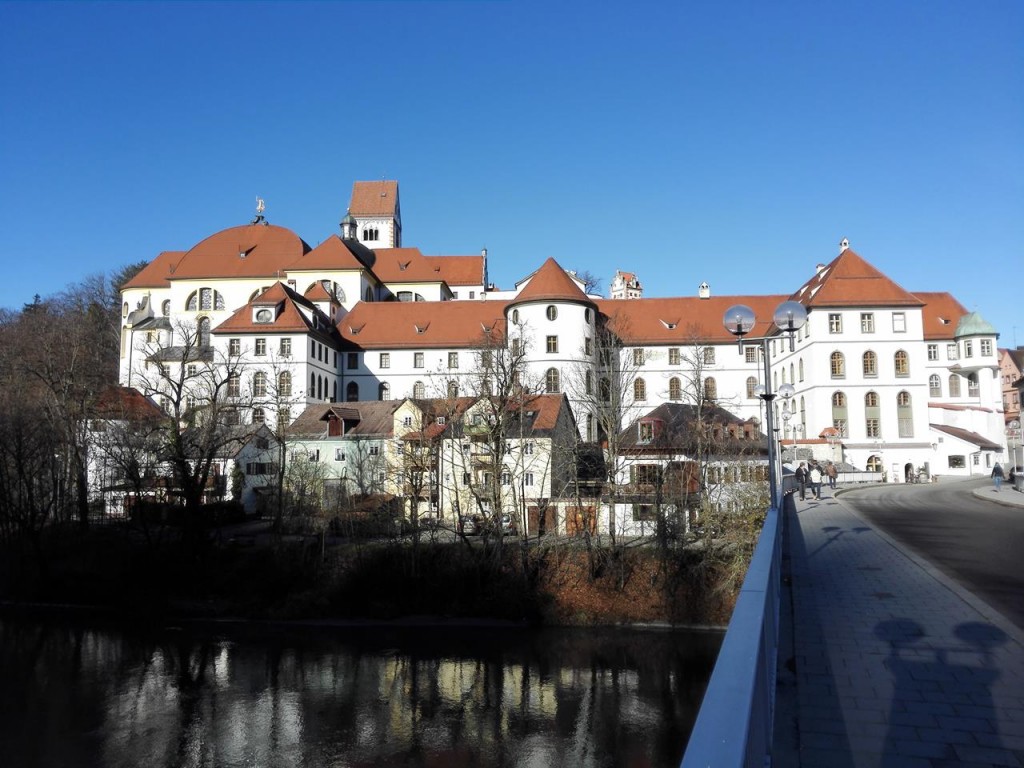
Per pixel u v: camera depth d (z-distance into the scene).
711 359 76.75
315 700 32.38
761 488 41.41
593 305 76.12
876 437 70.19
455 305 86.81
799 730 7.86
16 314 106.06
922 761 7.09
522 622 41.94
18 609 47.97
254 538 53.53
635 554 43.62
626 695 31.66
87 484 58.47
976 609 12.90
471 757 26.69
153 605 46.41
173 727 29.86
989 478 70.06
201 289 89.56
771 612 8.30
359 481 56.06
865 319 71.31
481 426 49.94
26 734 29.33
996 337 82.94
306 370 72.06
